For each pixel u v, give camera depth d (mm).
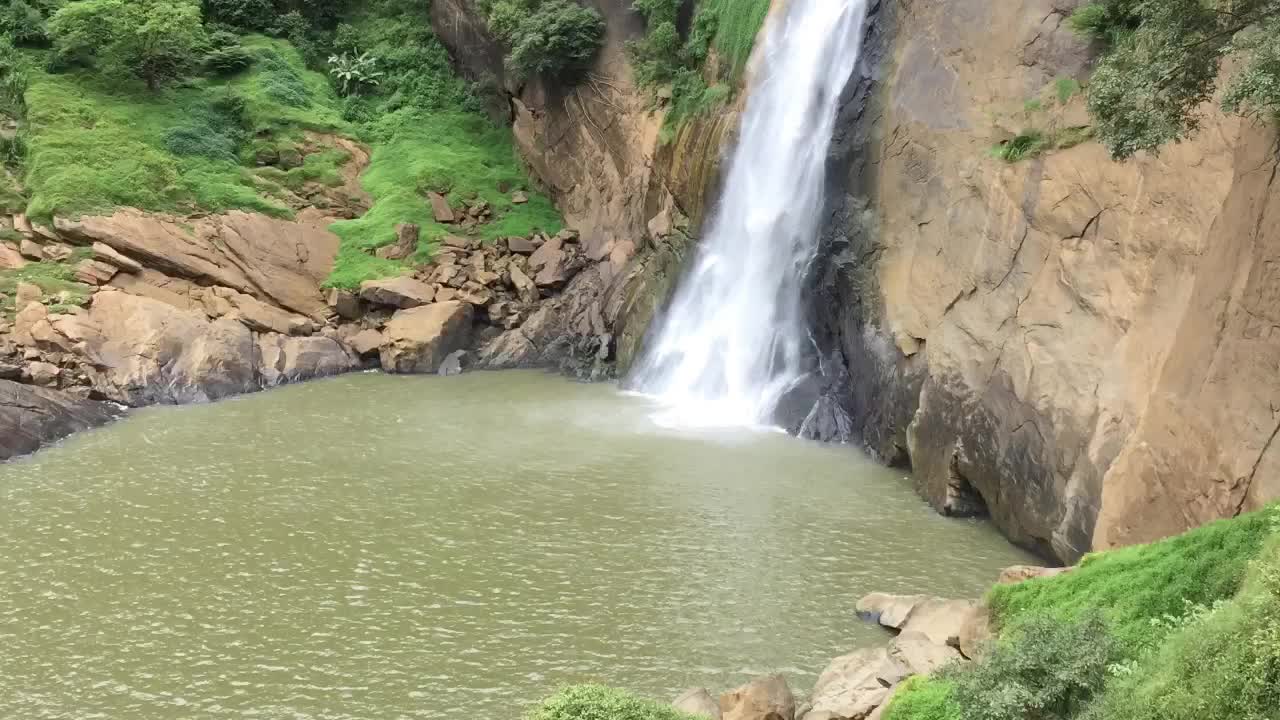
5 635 15188
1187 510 13664
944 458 20359
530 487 21812
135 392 29391
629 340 33562
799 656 14555
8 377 27656
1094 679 9109
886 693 12281
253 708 13234
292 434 26172
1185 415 13945
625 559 17953
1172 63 11164
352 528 19438
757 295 29125
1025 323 18859
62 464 23516
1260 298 12969
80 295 31406
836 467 23250
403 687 13734
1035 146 19391
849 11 26875
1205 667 7957
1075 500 16438
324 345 34406
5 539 18844
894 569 17422
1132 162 16828
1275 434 12375
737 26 32406
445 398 30531
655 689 13672
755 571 17406
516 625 15516
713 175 31734
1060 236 18438
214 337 31891
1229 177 14586
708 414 28531
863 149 25297
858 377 24781
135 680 13930
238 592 16672
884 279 23953
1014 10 20750
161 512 20312
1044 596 12148
